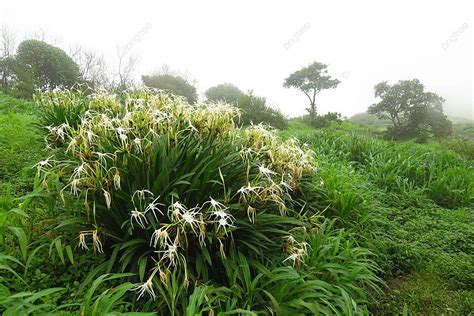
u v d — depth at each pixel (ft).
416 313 9.37
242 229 8.71
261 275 7.70
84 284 6.89
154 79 70.28
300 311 7.43
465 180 20.08
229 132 11.16
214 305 7.07
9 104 27.04
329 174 15.67
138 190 7.77
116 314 5.33
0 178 12.25
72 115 14.28
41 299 6.28
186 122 11.06
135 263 7.81
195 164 9.02
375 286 9.45
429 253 12.19
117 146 9.15
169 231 7.53
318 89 103.55
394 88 79.56
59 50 74.79
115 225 8.36
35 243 7.93
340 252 10.20
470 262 11.91
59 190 8.14
